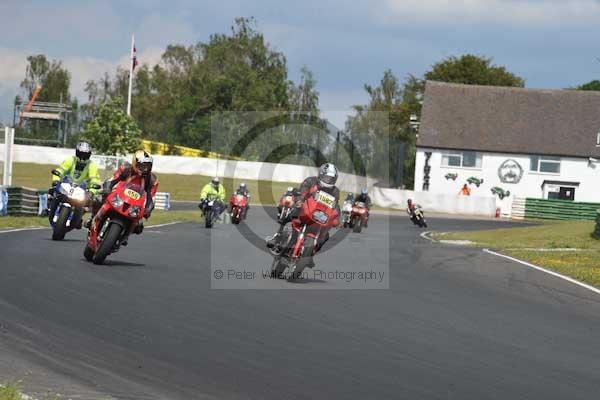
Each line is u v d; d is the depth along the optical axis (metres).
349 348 28.70
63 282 37.88
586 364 29.52
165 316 31.84
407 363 27.12
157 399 21.11
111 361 24.44
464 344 31.27
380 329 32.84
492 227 149.00
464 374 26.22
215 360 25.48
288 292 41.09
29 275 39.19
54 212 58.62
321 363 26.16
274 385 23.14
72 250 51.94
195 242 71.00
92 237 45.38
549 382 26.12
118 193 44.38
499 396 23.84
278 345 28.28
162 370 23.89
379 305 39.28
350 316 35.31
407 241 93.12
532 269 63.69
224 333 29.56
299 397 22.19
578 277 59.47
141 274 43.22
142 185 45.34
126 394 21.28
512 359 29.22
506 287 51.91
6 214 94.19
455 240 102.00
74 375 22.61
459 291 48.03
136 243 65.31
